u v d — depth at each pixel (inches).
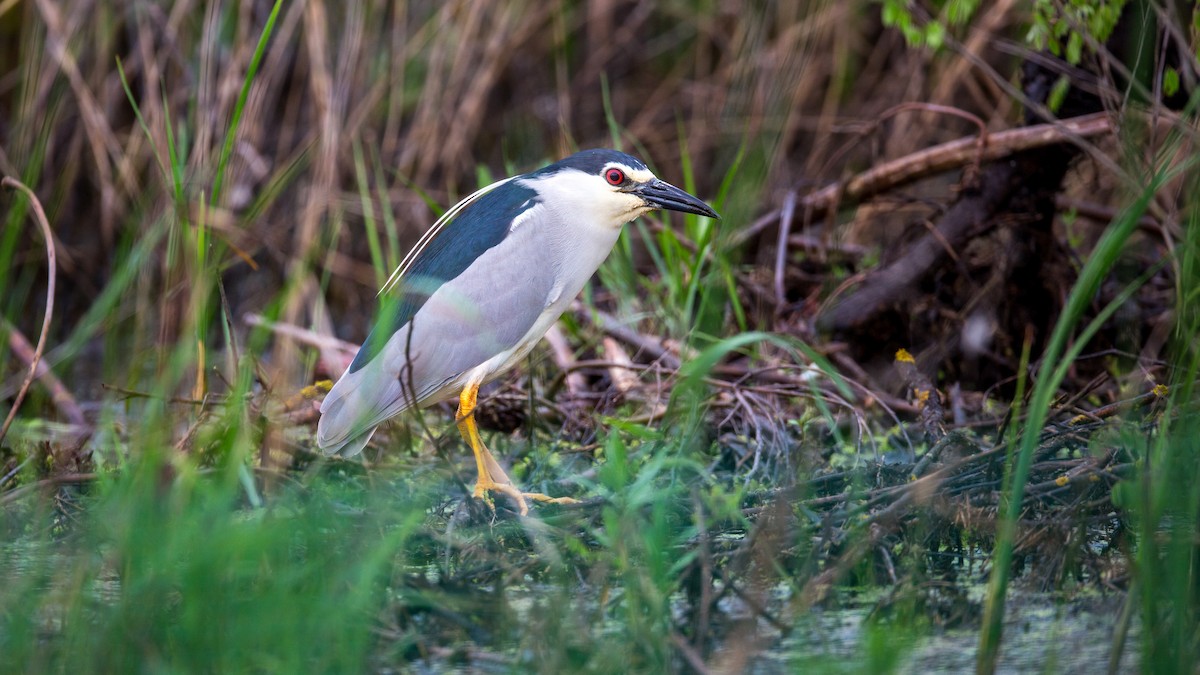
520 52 745.6
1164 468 263.6
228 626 247.1
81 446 405.1
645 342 476.7
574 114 746.8
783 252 505.7
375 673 247.9
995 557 275.0
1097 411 339.3
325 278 545.0
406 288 381.7
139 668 239.1
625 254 522.3
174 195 419.5
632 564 293.0
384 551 258.4
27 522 349.7
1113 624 272.8
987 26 600.7
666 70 759.7
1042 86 473.7
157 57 649.6
